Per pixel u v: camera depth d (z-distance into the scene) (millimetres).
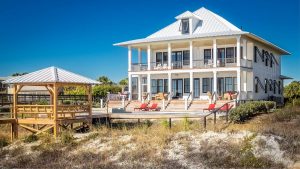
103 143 23969
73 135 26188
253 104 31469
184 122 26891
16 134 27984
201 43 46875
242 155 20234
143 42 47281
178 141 22828
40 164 21359
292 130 24031
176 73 47031
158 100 43531
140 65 48500
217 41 45688
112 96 47938
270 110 34281
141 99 48375
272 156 20172
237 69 42688
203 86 47625
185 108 39906
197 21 49375
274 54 57156
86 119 28750
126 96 47406
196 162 20047
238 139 22250
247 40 45750
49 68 28062
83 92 56750
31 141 25969
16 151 23797
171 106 41406
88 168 19984
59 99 39000
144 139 23484
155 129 25766
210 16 49656
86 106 28875
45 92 66188
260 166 19141
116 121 32594
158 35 50625
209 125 26172
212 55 47969
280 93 59750
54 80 25953
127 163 20484
